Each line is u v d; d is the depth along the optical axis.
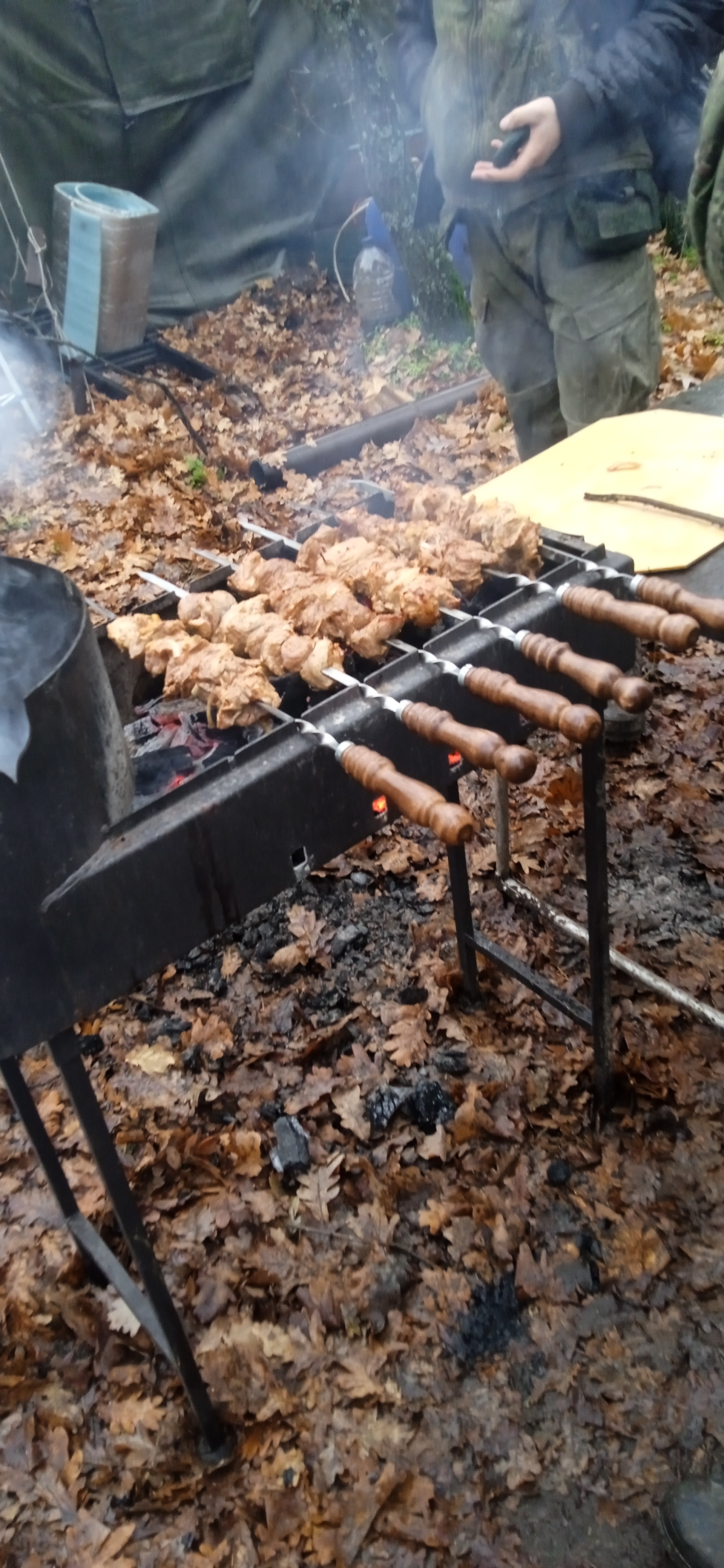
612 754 3.55
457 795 2.56
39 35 7.40
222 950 3.06
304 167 9.16
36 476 6.15
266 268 9.27
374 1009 2.82
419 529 2.22
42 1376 2.15
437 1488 1.91
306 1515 1.88
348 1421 2.01
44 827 1.41
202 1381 1.89
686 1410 1.95
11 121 7.57
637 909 3.00
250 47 8.28
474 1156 2.42
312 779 1.68
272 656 1.86
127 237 6.98
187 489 5.70
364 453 5.91
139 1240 1.70
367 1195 2.38
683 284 7.63
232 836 1.61
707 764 3.46
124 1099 2.66
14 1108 2.68
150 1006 2.92
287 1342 2.13
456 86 3.17
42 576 1.75
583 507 2.44
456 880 2.57
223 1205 2.38
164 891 1.57
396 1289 2.20
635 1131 2.43
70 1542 1.89
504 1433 1.97
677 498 2.37
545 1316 2.13
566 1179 2.35
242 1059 2.73
